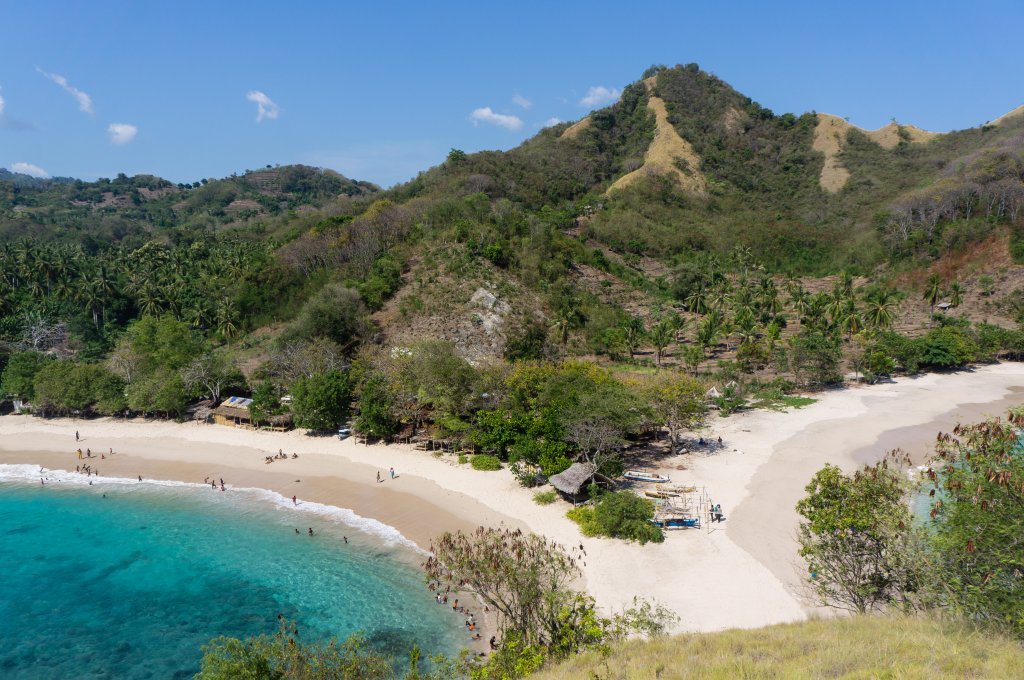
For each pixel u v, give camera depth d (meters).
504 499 54.81
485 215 132.00
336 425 75.62
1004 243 129.50
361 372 78.81
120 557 48.97
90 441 76.94
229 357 105.75
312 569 46.09
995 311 117.81
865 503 26.34
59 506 58.97
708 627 34.12
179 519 55.50
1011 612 20.08
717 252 174.00
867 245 161.88
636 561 42.22
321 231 129.75
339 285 104.50
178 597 43.16
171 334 96.75
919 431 70.88
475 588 32.88
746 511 49.25
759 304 125.31
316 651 30.11
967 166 168.88
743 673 19.50
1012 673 17.08
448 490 57.72
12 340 108.62
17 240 178.00
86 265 140.50
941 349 97.62
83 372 85.19
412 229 126.56
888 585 26.30
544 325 105.50
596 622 26.61
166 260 155.62
